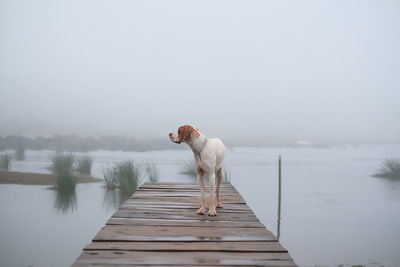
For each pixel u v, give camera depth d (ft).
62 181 39.91
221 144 17.51
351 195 41.73
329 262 20.26
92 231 25.85
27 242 23.15
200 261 10.96
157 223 15.39
